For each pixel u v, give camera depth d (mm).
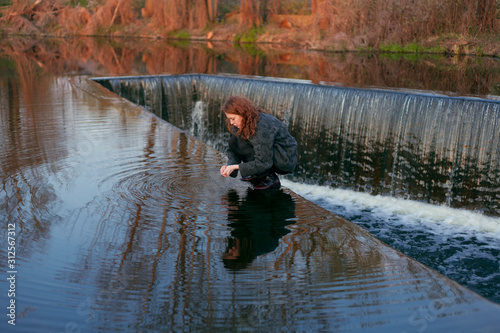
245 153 4062
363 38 19156
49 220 3414
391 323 2264
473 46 17172
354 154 8453
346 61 15414
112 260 2877
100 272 2727
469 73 12086
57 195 3898
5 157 4863
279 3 24891
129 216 3533
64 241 3102
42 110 7199
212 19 26828
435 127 7352
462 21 17641
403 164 7820
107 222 3418
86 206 3688
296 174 9359
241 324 2258
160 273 2734
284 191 4164
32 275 2658
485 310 2387
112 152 5129
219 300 2461
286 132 3939
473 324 2264
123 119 6719
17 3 28234
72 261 2846
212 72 12578
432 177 7504
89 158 4898
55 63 15039
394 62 14984
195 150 5336
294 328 2225
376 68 13320
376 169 8188
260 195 4062
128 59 16500
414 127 7590
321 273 2760
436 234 6047
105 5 28062
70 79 10438
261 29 24109
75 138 5645
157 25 27375
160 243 3123
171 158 5012
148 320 2279
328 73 12188
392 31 18812
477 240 5844
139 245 3084
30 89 9070
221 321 2279
